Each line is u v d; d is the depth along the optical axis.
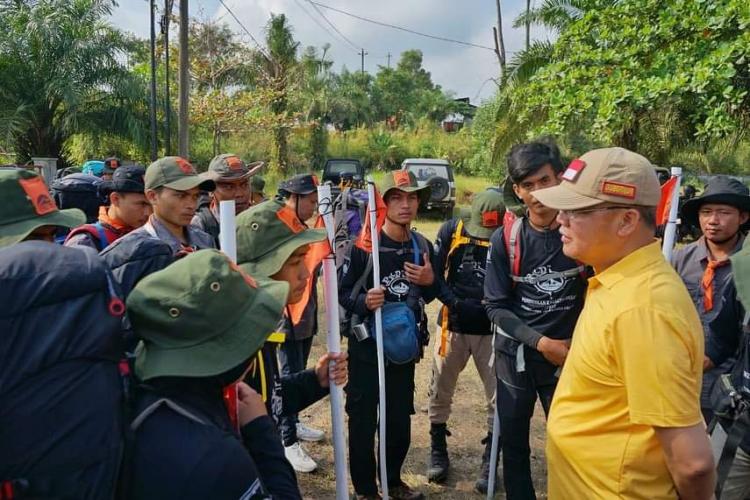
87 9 17.61
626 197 1.62
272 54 26.19
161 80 19.53
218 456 1.23
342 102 36.69
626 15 7.24
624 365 1.55
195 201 3.15
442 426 3.63
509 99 12.23
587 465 1.68
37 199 2.06
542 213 2.62
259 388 2.00
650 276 1.60
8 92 16.88
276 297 1.47
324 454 3.95
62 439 1.07
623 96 6.62
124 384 1.21
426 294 3.36
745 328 2.26
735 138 9.77
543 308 2.69
